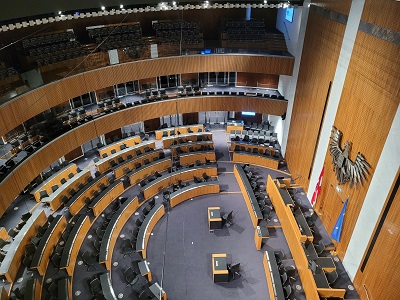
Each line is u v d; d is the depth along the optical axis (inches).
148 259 534.3
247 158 746.8
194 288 490.9
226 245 559.8
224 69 740.0
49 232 528.1
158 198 659.4
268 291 485.4
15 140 582.9
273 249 546.9
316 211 576.1
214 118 904.3
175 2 609.6
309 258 478.6
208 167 703.1
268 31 795.4
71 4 539.5
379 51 386.6
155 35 788.6
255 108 773.9
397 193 358.6
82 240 557.0
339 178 483.2
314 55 574.6
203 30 855.1
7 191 512.1
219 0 621.6
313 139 584.1
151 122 868.0
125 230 588.1
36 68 600.7
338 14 481.7
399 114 352.8
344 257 476.7
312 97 585.0
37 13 507.2
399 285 358.3
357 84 434.0
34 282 450.9
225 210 633.0
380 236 388.8
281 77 778.2
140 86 804.6
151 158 738.2
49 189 631.2
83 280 492.1
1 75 548.4
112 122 718.5
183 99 771.4
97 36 746.8
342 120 475.8
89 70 650.2
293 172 692.7
